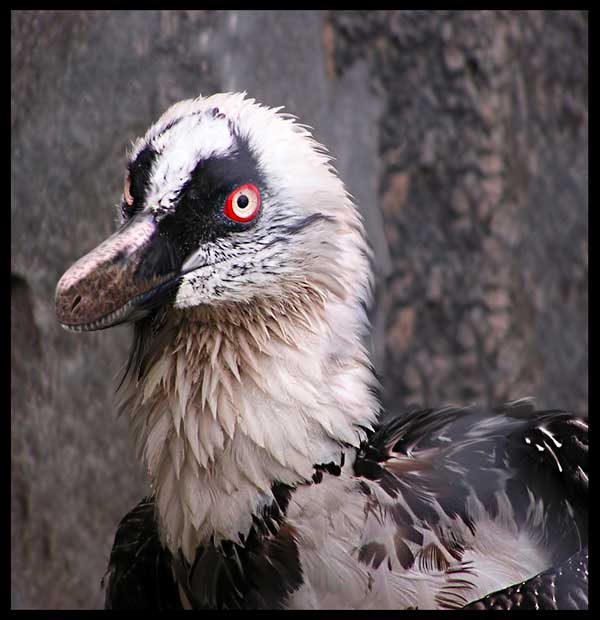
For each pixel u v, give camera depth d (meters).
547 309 10.71
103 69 9.08
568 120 10.73
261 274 5.41
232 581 5.32
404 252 10.73
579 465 5.64
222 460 5.27
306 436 5.24
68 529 9.29
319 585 5.20
